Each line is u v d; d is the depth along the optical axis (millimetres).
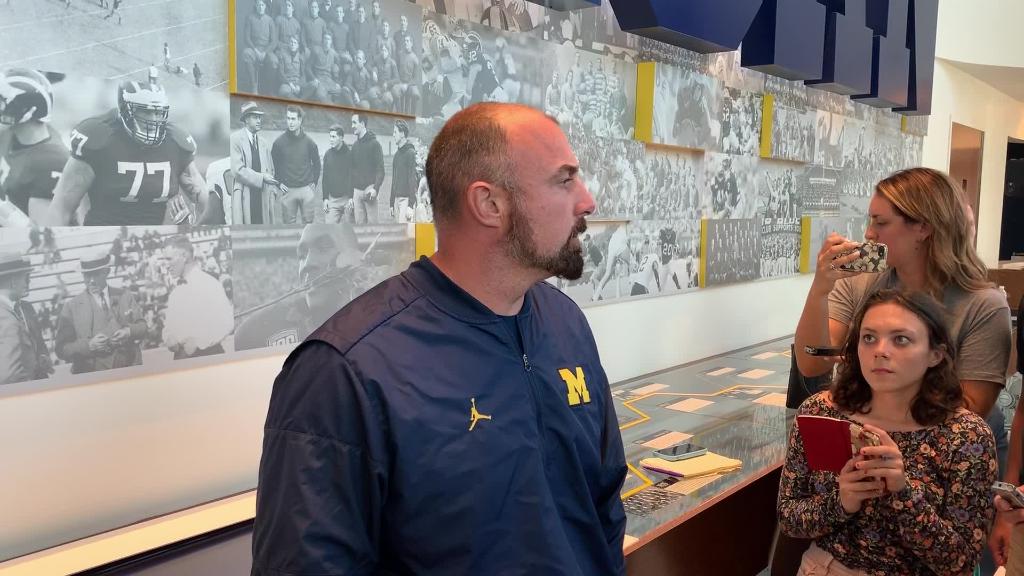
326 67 2164
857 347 1901
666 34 3217
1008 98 8898
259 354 2107
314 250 2219
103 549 1684
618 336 3555
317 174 2211
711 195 4047
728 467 2365
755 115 4320
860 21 4707
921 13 5703
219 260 1980
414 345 1092
